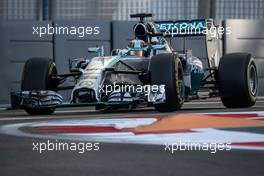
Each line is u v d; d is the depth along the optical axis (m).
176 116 20.28
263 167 11.53
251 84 26.14
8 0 33.62
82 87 21.77
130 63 23.44
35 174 10.81
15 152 13.31
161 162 12.07
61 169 11.32
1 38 32.22
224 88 25.64
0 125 18.91
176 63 22.77
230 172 11.02
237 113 22.03
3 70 32.19
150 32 24.73
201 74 26.80
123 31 33.56
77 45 33.12
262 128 17.48
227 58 25.72
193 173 10.93
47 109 24.34
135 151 13.41
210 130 17.02
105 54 33.31
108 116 21.66
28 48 32.59
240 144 14.41
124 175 10.76
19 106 23.16
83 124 18.72
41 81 23.64
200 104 29.81
